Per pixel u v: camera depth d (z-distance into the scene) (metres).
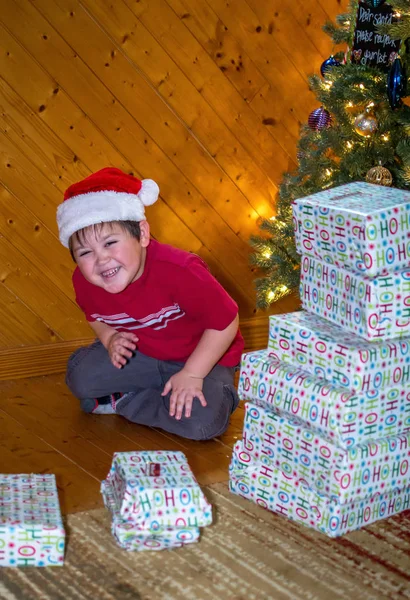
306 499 1.59
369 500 1.59
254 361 1.68
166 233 2.64
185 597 1.35
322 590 1.38
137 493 1.50
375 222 1.47
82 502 1.68
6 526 1.41
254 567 1.45
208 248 2.73
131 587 1.37
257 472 1.68
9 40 2.27
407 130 2.10
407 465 1.61
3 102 2.30
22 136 2.34
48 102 2.35
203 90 2.59
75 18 2.34
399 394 1.56
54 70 2.34
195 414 2.03
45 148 2.38
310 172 2.38
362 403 1.51
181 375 2.01
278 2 2.66
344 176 2.27
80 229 1.88
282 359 1.65
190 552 1.49
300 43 2.74
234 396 2.12
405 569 1.46
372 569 1.46
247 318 2.85
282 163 2.80
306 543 1.54
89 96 2.40
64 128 2.39
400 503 1.65
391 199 1.58
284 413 1.62
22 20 2.27
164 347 2.15
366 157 2.22
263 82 2.70
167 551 1.49
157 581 1.39
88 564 1.44
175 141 2.57
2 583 1.37
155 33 2.46
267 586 1.39
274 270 2.63
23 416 2.16
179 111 2.56
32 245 2.42
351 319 1.56
